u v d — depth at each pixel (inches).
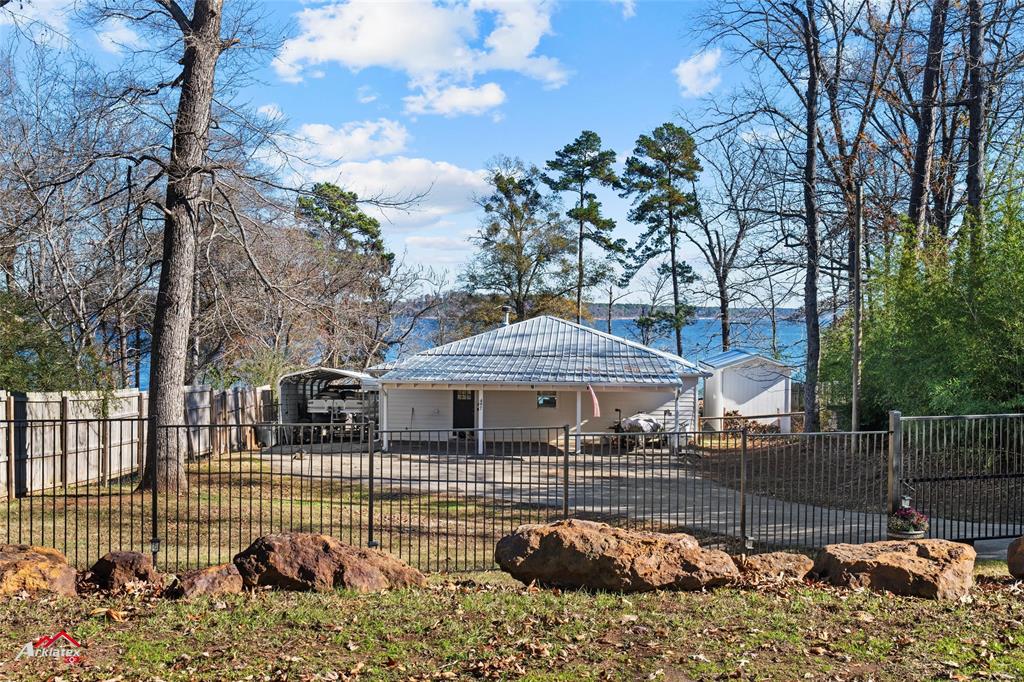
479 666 222.7
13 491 568.4
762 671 221.6
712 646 242.5
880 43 844.0
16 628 250.8
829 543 463.5
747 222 1255.5
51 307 825.5
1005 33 884.6
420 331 2078.0
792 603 290.7
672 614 274.7
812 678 217.6
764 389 1414.9
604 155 2053.4
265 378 1175.6
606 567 309.9
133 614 267.1
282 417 1179.9
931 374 665.6
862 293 869.2
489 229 2071.9
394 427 1201.4
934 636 254.2
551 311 2071.9
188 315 606.2
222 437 967.6
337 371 1143.0
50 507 528.4
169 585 297.7
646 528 503.8
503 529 495.8
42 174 658.8
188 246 604.4
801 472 770.2
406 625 258.1
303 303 687.1
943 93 974.4
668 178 1932.8
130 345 1203.2
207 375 1305.4
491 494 661.9
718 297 1796.3
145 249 964.0
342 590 299.9
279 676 214.7
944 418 466.0
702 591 309.1
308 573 304.3
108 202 793.6
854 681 215.5
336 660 228.2
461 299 2103.8
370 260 1822.1
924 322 680.4
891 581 314.3
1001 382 615.2
